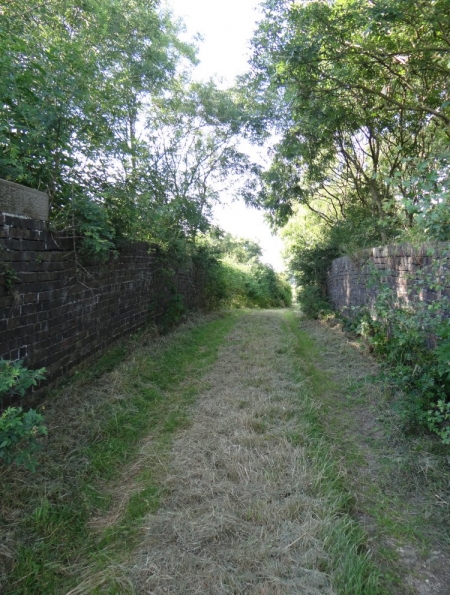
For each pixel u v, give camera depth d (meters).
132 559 2.06
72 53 3.92
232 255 27.61
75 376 4.30
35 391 3.48
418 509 2.57
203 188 12.41
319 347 7.65
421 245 4.30
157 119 10.70
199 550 2.10
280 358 6.38
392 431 3.49
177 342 7.36
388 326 5.54
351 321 8.55
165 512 2.41
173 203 8.32
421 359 3.64
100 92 4.61
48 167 3.85
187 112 11.33
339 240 12.10
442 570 2.08
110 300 5.56
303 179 12.53
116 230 5.31
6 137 3.27
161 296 8.30
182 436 3.51
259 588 1.81
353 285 8.69
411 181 2.82
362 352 6.64
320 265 13.52
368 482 2.88
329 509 2.39
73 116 4.02
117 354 5.48
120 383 4.43
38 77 3.50
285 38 5.78
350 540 2.18
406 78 6.52
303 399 4.43
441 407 2.96
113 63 5.57
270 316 13.99
